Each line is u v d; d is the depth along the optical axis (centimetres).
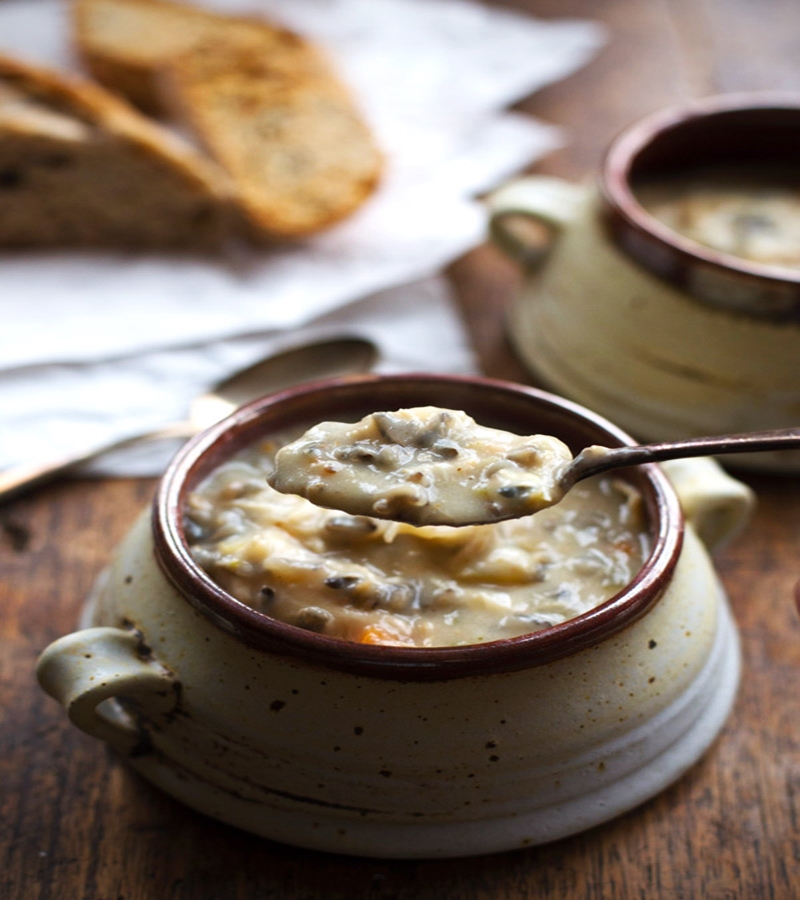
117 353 53
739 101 56
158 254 58
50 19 68
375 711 36
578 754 37
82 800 40
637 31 72
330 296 55
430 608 38
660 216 54
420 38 69
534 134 63
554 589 38
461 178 60
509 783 37
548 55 67
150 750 39
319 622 37
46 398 51
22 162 56
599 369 51
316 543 39
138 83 62
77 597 45
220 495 40
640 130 54
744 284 48
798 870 39
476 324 56
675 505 39
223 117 59
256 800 38
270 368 52
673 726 39
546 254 54
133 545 40
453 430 37
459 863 39
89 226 58
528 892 38
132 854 39
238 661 37
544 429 40
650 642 38
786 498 49
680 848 39
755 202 55
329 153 59
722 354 49
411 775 36
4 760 41
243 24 64
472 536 38
